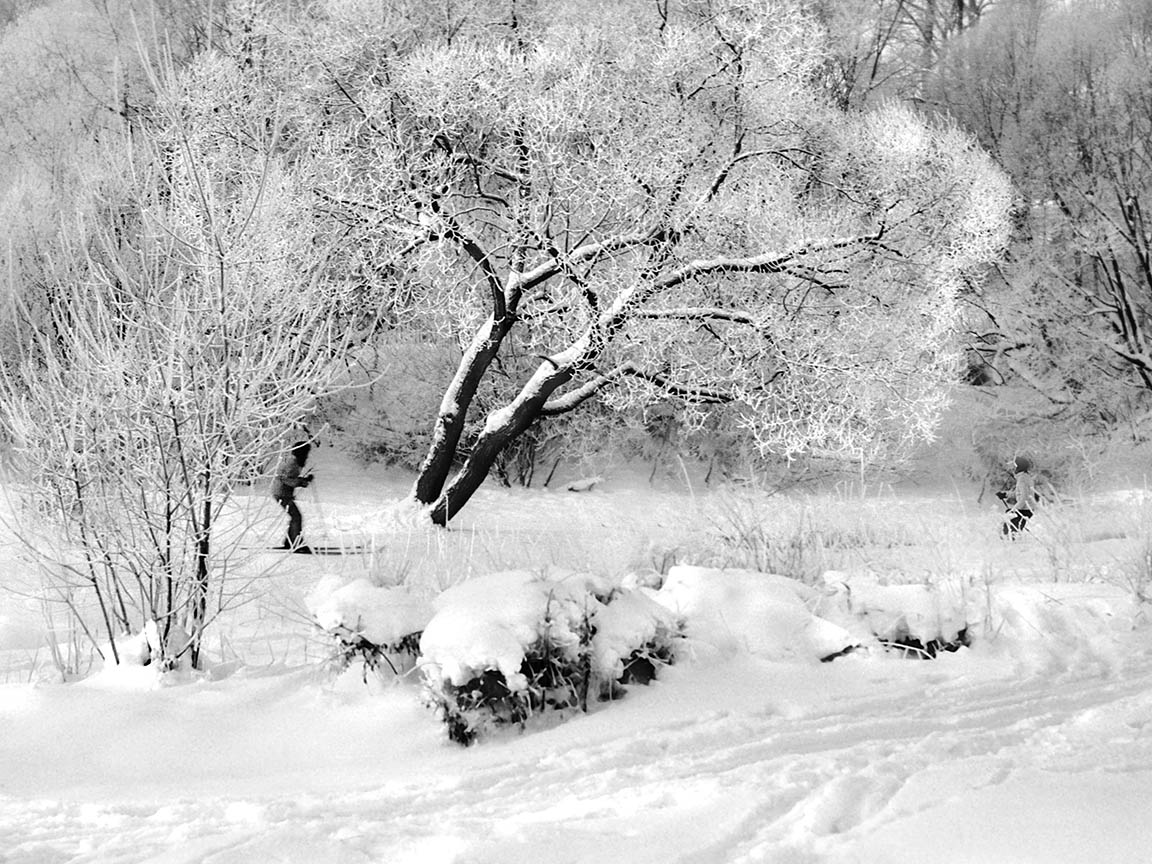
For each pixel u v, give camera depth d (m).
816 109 21.27
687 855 2.97
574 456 26.80
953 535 8.92
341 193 18.47
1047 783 3.27
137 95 23.53
